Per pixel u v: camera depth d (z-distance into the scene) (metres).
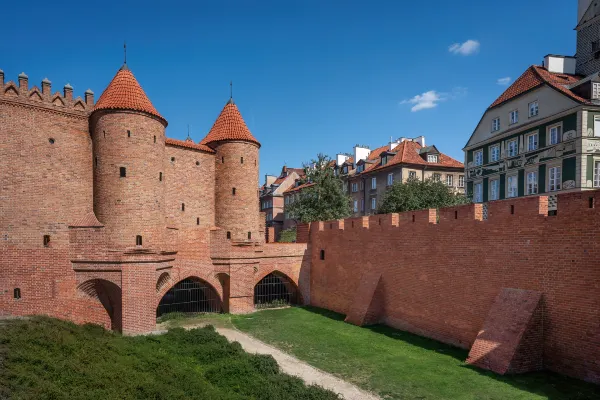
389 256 25.22
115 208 24.22
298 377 16.38
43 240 23.64
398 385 15.51
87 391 12.73
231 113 32.94
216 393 14.24
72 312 24.22
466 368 16.75
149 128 25.47
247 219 31.41
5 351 14.54
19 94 23.23
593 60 32.62
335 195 45.97
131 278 24.09
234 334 23.88
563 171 28.34
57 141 24.45
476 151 38.41
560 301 15.51
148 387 13.78
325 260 32.00
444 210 21.25
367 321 25.39
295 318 28.02
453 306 20.47
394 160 49.12
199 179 31.14
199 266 28.97
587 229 14.70
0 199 22.55
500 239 18.12
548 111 29.92
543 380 14.89
